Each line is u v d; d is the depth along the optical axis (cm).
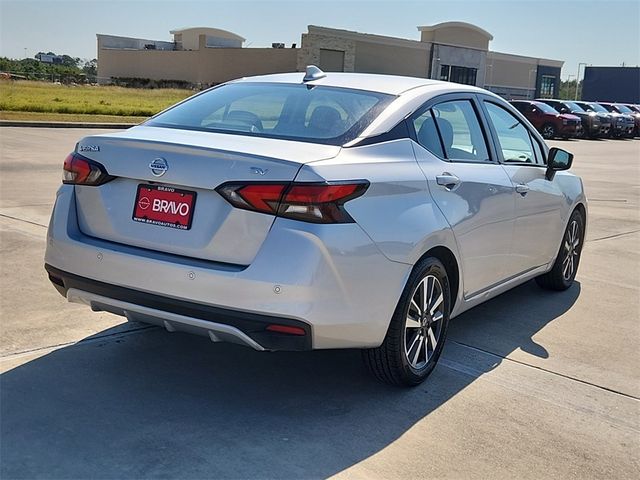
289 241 337
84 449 328
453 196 430
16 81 5150
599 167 1966
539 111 3188
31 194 922
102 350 443
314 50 4700
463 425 377
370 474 323
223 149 352
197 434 348
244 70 6022
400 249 376
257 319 337
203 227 353
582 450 360
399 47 5203
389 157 393
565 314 586
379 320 372
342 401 396
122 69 7456
